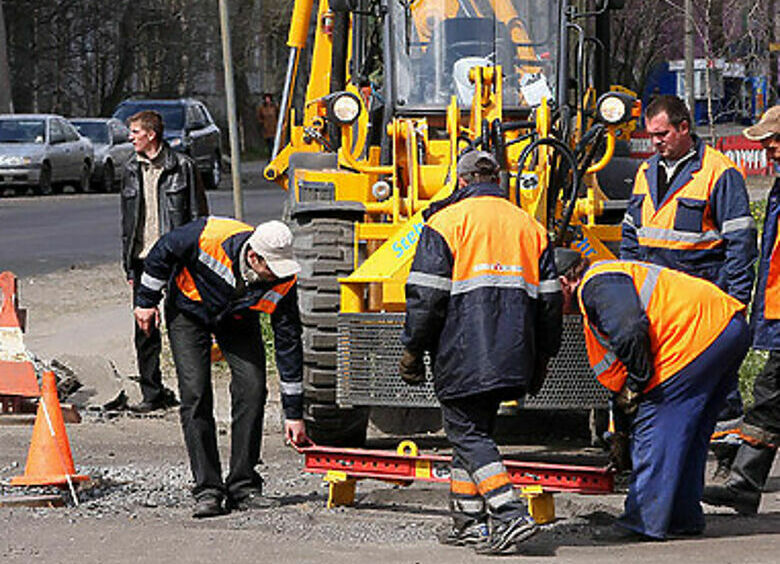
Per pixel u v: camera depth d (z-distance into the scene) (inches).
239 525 811.4
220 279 827.4
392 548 746.2
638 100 1198.3
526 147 952.9
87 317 1765.5
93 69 6151.6
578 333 909.2
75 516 835.4
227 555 726.5
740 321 759.7
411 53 1071.6
